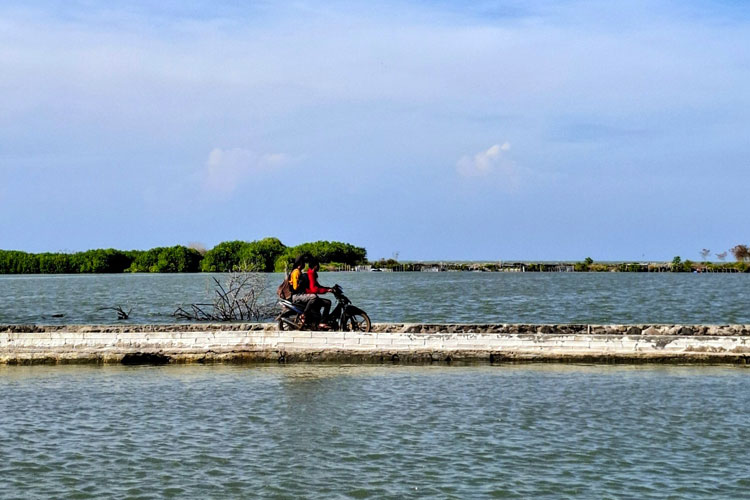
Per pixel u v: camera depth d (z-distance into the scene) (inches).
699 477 438.6
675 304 2053.4
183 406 610.5
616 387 685.9
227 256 5876.0
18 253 5984.3
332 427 543.8
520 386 690.8
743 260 6432.1
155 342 834.2
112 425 550.9
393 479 434.9
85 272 5905.5
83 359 830.5
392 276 4990.2
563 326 948.6
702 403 618.8
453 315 1630.2
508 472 446.9
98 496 409.7
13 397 647.8
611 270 6279.5
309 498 407.5
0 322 1499.8
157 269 5871.1
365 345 829.8
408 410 595.5
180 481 432.1
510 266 6545.3
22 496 409.1
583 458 472.4
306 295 861.8
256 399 636.1
